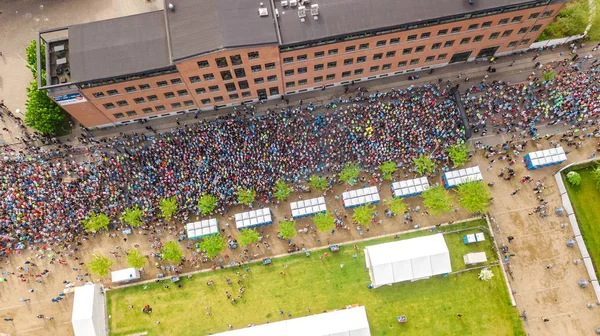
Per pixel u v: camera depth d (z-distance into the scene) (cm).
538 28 8094
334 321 6919
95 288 7244
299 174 7881
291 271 7562
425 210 7831
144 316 7350
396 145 7875
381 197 7912
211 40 6938
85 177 7825
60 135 8381
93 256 7288
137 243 7675
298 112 8444
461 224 7744
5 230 7531
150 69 7069
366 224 7625
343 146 7962
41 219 7544
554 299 7306
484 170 7981
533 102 8200
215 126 8169
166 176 7712
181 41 7006
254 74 7738
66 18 9356
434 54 8325
